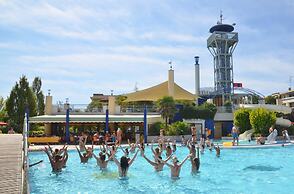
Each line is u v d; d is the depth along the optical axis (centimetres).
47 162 1886
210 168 1655
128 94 4950
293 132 4000
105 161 1544
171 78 4641
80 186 1181
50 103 3959
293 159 2033
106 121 3462
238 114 4038
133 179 1303
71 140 3319
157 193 1070
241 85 7594
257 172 1527
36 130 4381
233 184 1228
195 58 7331
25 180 750
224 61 7556
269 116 3694
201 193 1070
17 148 1212
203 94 7050
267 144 2822
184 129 3641
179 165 1348
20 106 4125
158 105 3906
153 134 3722
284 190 1125
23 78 4253
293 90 8644
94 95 7844
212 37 7644
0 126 3900
